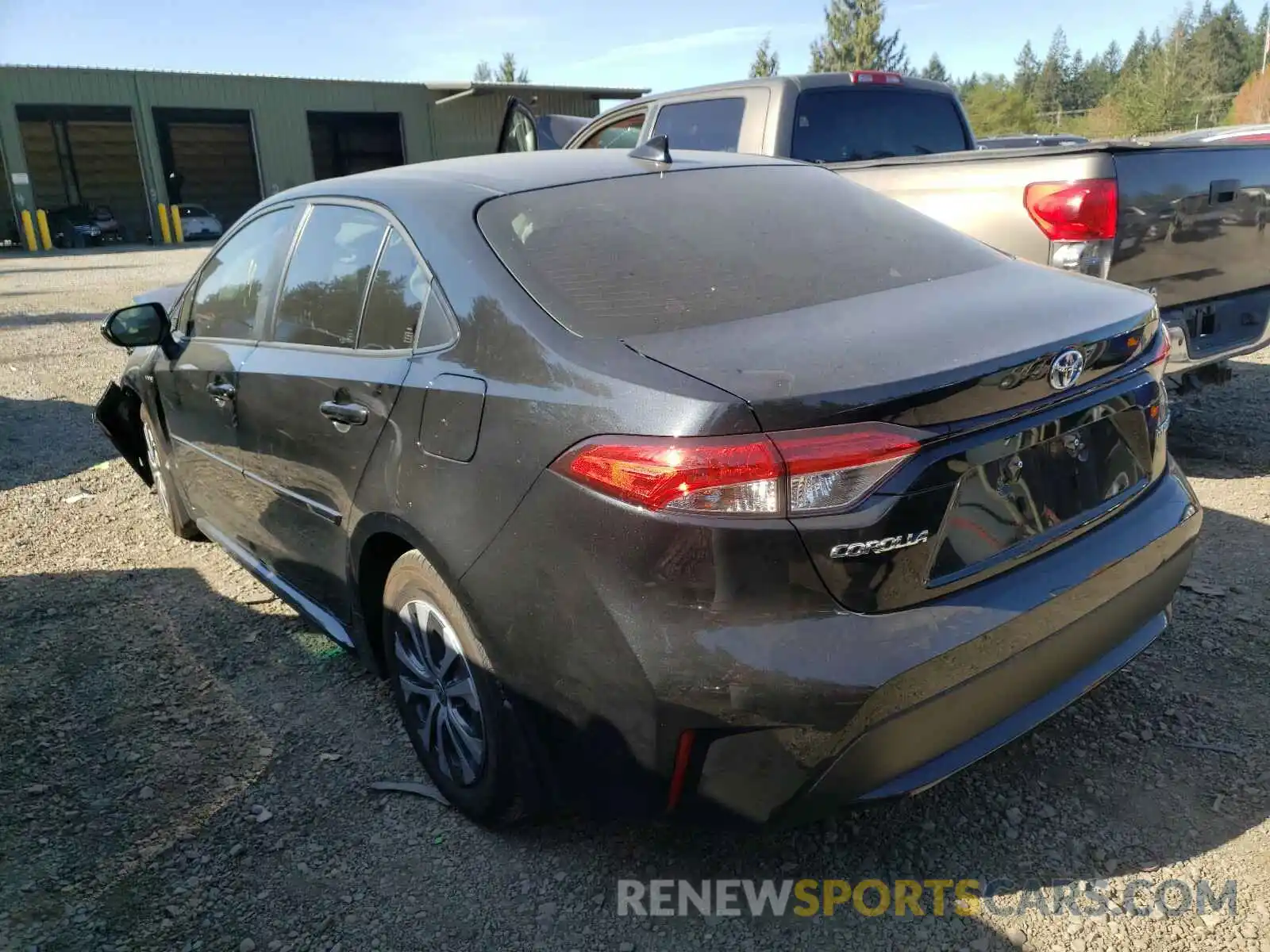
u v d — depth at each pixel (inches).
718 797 80.7
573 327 89.5
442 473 94.7
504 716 92.9
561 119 412.8
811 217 116.3
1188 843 96.2
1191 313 187.3
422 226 107.9
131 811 109.9
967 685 81.7
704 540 76.2
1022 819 101.1
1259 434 215.0
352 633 122.1
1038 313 93.0
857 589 77.6
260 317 137.1
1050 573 88.3
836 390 76.2
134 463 209.9
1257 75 1940.2
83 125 1488.7
